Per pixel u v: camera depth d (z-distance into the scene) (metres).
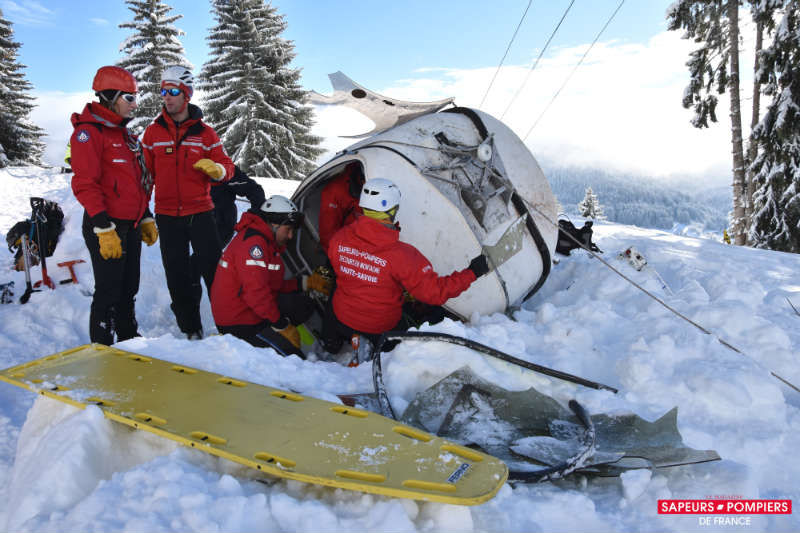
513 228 4.26
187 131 4.19
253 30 36.22
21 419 3.31
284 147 35.41
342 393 3.11
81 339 4.95
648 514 2.22
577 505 2.20
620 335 3.91
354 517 2.00
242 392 2.76
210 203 4.48
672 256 6.90
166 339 3.40
